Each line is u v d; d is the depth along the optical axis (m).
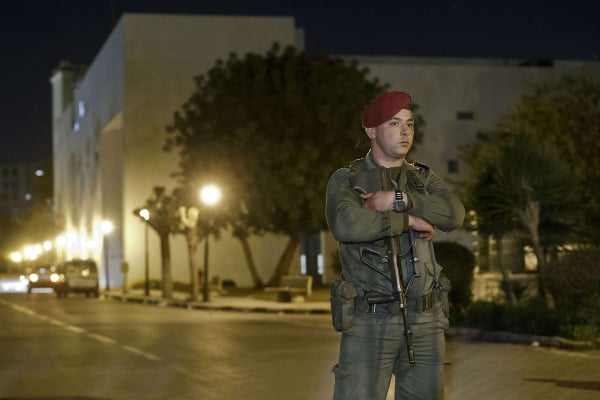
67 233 102.12
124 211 66.81
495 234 24.69
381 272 5.97
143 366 17.70
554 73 65.06
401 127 6.16
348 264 6.07
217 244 66.94
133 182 66.62
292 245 51.97
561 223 24.67
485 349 19.39
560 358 17.48
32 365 18.25
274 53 52.66
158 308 41.41
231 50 68.06
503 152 24.62
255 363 17.83
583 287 19.86
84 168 89.94
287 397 13.55
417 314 6.03
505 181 23.22
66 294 56.41
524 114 41.31
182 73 67.44
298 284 43.12
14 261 159.38
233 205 50.44
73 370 17.33
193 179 51.22
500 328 22.27
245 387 14.61
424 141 63.03
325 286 57.94
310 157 48.09
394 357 6.08
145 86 67.00
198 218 46.25
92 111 83.81
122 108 67.56
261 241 67.50
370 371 6.03
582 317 20.09
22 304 45.97
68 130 102.69
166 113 67.19
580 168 37.41
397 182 6.18
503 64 69.88
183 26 67.56
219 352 19.98
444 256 24.56
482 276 32.34
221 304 40.53
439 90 63.50
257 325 28.59
